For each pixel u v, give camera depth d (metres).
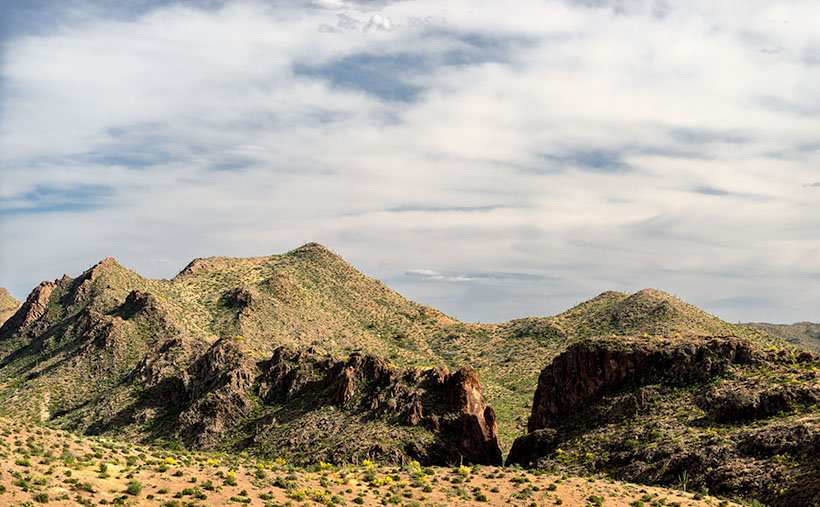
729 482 75.19
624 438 95.62
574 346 118.81
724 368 103.12
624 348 113.00
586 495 70.75
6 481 50.12
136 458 67.69
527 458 107.31
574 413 111.62
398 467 89.00
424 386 122.81
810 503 65.06
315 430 119.56
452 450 105.38
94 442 72.38
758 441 79.44
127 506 51.66
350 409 124.31
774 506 68.31
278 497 61.50
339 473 78.62
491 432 112.50
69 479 54.19
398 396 121.50
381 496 67.44
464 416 110.50
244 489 61.91
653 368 108.88
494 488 73.38
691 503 68.44
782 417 86.94
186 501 55.69
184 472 65.25
